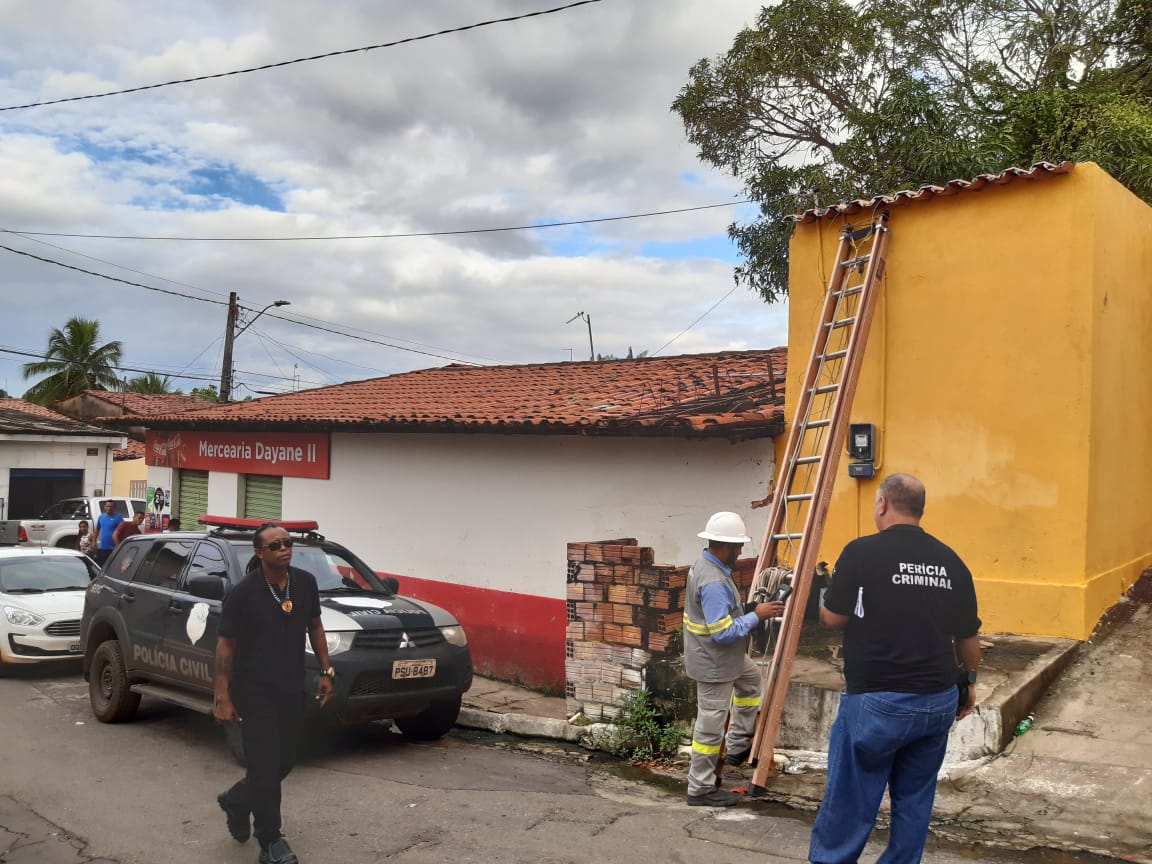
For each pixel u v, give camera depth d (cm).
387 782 649
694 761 580
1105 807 507
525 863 490
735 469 889
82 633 894
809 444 829
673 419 864
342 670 690
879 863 396
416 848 517
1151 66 1586
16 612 1077
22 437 2531
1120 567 782
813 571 643
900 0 1661
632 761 700
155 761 713
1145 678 645
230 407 1645
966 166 1330
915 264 785
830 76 1588
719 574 574
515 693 1005
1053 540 718
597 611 773
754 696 621
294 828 553
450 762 711
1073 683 650
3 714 882
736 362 1259
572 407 1060
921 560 390
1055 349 720
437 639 763
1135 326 820
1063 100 1342
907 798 396
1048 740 582
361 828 552
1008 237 743
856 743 387
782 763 624
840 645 743
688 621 585
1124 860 461
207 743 768
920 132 1377
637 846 510
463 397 1312
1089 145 1251
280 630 499
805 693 643
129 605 829
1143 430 853
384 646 723
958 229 766
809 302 852
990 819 515
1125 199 787
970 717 580
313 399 1572
